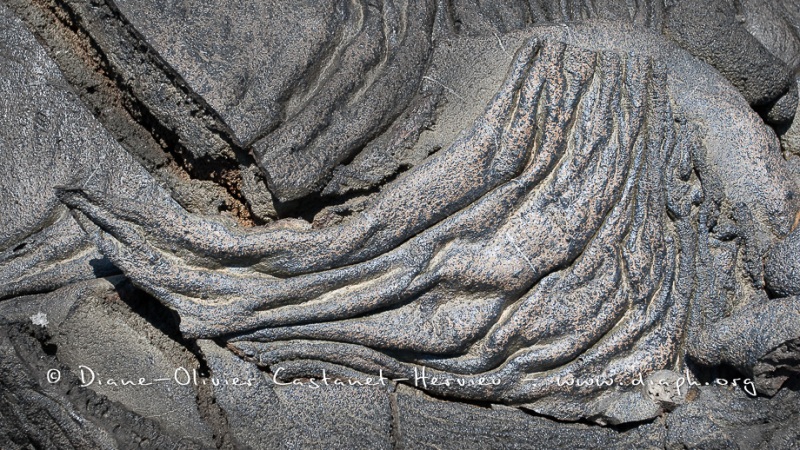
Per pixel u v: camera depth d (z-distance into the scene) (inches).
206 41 52.1
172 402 51.1
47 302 52.9
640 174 53.2
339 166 51.8
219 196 54.6
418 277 50.3
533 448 52.1
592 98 52.7
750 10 66.6
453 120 53.9
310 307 50.1
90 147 55.1
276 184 49.8
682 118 55.1
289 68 52.2
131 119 58.1
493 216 50.8
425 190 50.4
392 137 53.1
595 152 52.2
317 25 54.1
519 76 52.1
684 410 52.7
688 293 53.6
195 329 49.2
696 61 58.3
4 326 50.3
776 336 50.5
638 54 54.4
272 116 50.9
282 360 51.0
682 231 53.9
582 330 51.7
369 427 51.0
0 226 54.6
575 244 51.4
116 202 47.9
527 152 51.3
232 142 51.3
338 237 49.6
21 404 48.7
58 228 54.9
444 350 50.8
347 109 52.7
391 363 51.5
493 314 51.0
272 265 49.6
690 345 53.8
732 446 51.6
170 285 48.7
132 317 53.5
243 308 49.3
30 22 58.6
